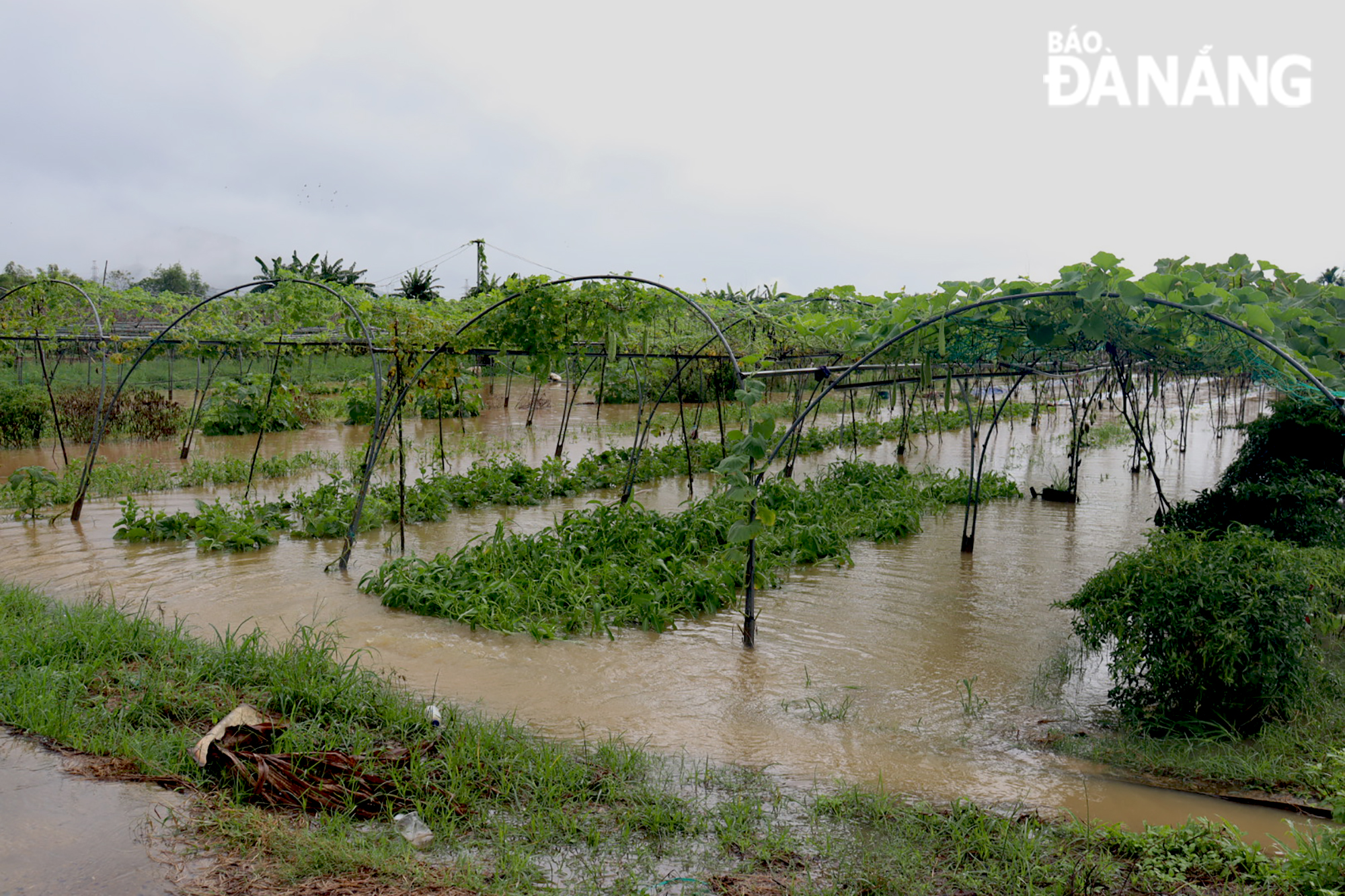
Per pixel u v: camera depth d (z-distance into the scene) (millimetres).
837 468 15852
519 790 4684
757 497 7133
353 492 13367
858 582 9500
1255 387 35094
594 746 5438
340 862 3766
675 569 8953
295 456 17062
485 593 8219
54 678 5531
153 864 3709
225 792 4395
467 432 22844
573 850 4109
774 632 7836
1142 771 5176
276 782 4422
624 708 6121
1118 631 5758
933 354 8586
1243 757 5180
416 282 37000
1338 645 6703
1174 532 6281
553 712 6023
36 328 15727
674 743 5559
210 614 7941
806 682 6609
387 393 10602
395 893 3588
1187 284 6332
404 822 4301
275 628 7590
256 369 33594
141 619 6863
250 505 12273
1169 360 8320
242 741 4867
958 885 3859
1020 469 18438
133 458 17359
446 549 10641
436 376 10703
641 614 8000
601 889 3738
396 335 10367
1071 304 7016
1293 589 5605
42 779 4406
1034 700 6312
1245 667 5336
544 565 9070
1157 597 5652
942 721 5957
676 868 3961
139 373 32906
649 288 11461
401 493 10180
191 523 11000
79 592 8508
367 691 5867
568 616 7953
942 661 7129
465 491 13641
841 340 15688
